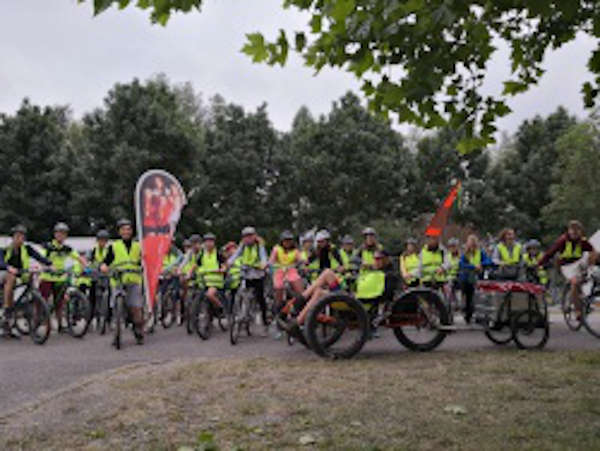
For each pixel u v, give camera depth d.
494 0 4.29
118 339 9.43
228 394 5.60
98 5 3.18
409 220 38.72
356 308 8.01
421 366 7.07
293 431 4.42
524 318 8.65
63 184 35.88
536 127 42.28
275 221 36.41
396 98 4.20
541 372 6.46
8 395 6.02
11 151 35.38
